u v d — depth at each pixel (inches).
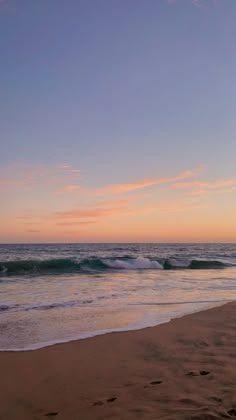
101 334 248.4
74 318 296.7
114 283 545.6
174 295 426.3
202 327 269.3
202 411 122.8
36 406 137.4
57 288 480.1
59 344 224.7
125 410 129.0
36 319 291.3
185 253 1648.6
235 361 187.9
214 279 618.5
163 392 145.3
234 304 368.8
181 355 200.5
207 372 170.1
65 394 148.7
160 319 297.1
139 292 446.9
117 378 166.4
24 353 206.4
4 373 174.4
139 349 214.4
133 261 925.8
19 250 1861.5
